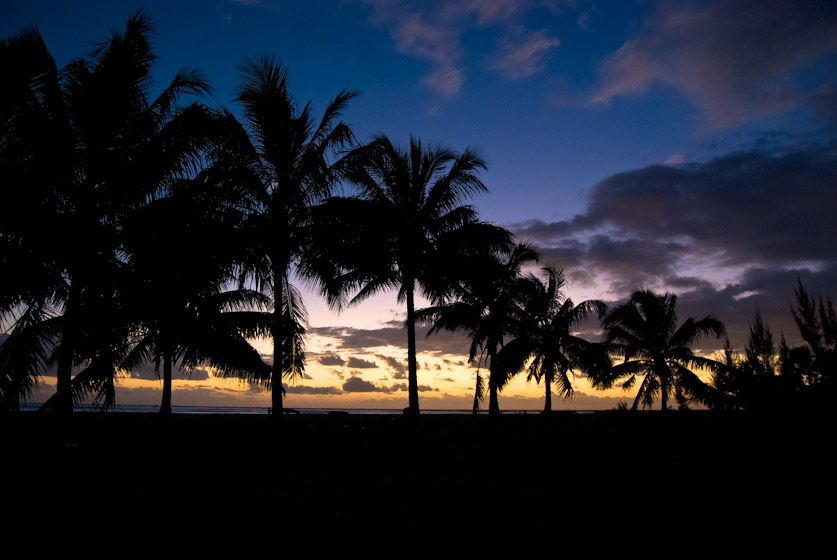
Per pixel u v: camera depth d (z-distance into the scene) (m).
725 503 6.02
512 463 9.19
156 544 4.21
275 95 16.16
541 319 28.34
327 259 17.17
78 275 11.62
